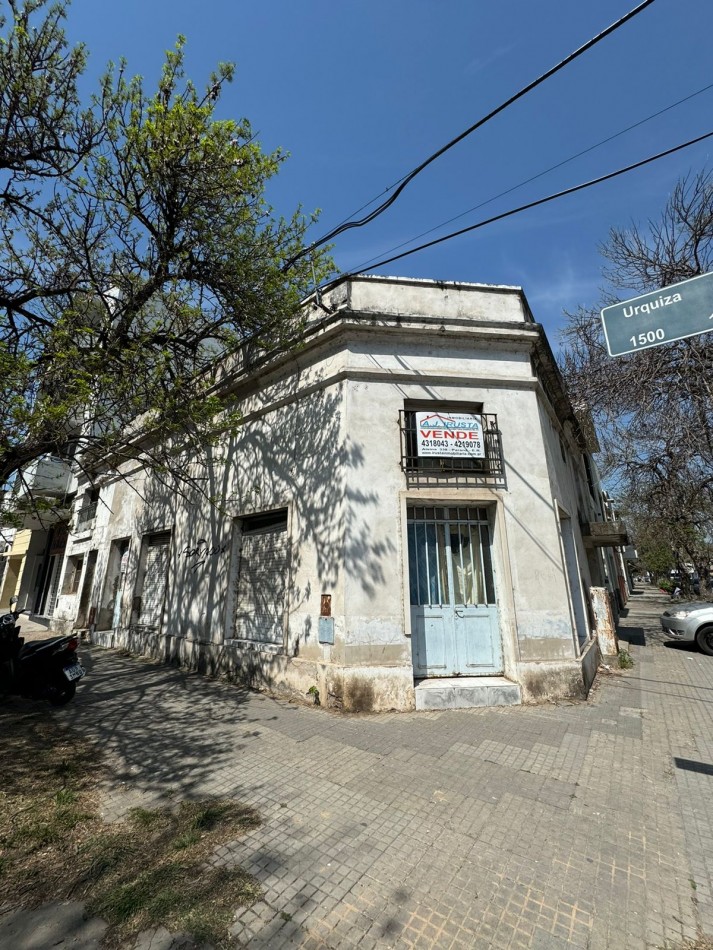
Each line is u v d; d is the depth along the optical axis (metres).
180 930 2.29
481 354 7.49
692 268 9.71
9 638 6.60
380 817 3.38
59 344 5.76
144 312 7.30
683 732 5.13
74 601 14.66
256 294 7.49
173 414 6.78
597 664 8.59
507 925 2.33
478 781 3.95
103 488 14.76
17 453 6.17
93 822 3.32
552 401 9.63
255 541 8.28
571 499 10.21
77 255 7.29
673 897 2.54
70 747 4.75
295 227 7.57
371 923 2.34
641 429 10.30
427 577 6.75
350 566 6.22
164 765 4.30
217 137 6.07
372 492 6.57
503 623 6.57
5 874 2.73
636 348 4.11
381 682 5.92
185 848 2.98
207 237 6.84
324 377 7.31
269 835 3.14
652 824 3.28
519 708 5.96
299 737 4.98
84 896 2.56
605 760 4.37
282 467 7.74
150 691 7.01
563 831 3.19
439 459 6.90
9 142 6.07
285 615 6.98
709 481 10.30
